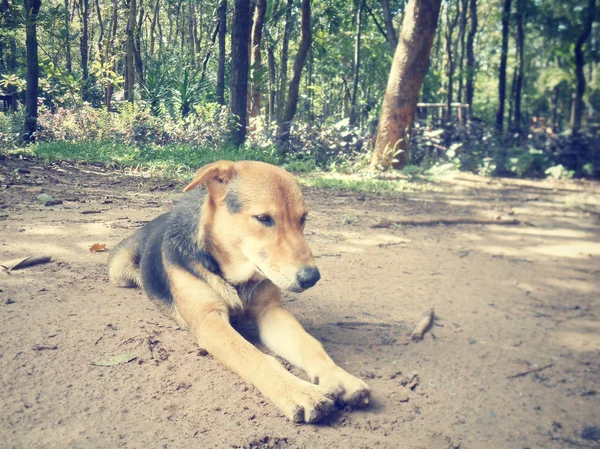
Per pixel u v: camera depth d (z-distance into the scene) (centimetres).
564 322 136
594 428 87
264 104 1095
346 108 1130
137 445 69
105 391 81
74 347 94
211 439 72
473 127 590
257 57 647
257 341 107
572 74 611
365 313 130
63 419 73
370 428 79
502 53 716
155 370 89
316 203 296
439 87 1102
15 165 327
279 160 488
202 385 86
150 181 316
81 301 118
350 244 202
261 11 630
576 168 552
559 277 178
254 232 92
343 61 1082
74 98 550
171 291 106
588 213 313
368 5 909
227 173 97
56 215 204
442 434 81
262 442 72
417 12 444
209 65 1166
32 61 496
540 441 83
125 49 913
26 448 65
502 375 103
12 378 81
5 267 134
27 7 479
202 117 569
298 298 137
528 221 280
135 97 823
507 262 194
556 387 101
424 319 125
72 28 1091
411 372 100
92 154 400
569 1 571
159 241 117
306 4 595
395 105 461
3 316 104
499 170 546
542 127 600
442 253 200
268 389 82
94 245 159
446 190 395
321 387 82
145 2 1201
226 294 100
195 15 1346
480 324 130
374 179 421
